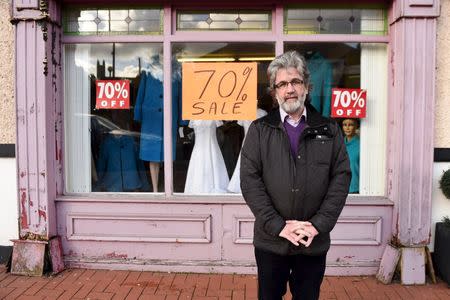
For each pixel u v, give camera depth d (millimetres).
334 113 4246
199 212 4125
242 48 4176
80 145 4379
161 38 4160
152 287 3805
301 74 2400
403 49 3805
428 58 3812
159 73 4277
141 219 4148
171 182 4277
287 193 2348
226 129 4293
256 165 2426
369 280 3977
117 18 4219
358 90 4230
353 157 4273
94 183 4418
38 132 3986
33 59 3939
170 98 4215
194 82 4207
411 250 3885
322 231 2291
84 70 4320
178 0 4082
